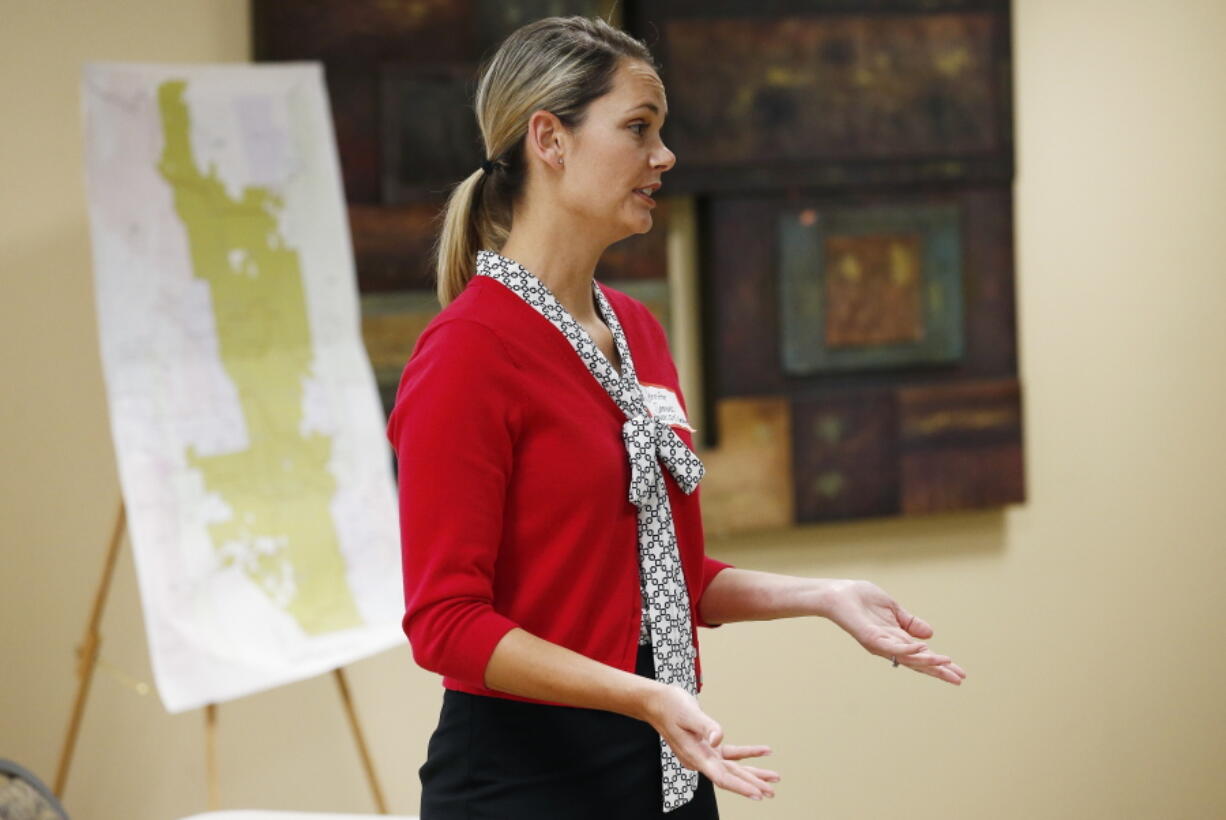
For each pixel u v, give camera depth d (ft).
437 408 16.01
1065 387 42.93
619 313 18.79
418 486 15.92
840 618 18.11
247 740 37.91
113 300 32.24
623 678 15.10
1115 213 42.93
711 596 19.33
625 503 16.89
